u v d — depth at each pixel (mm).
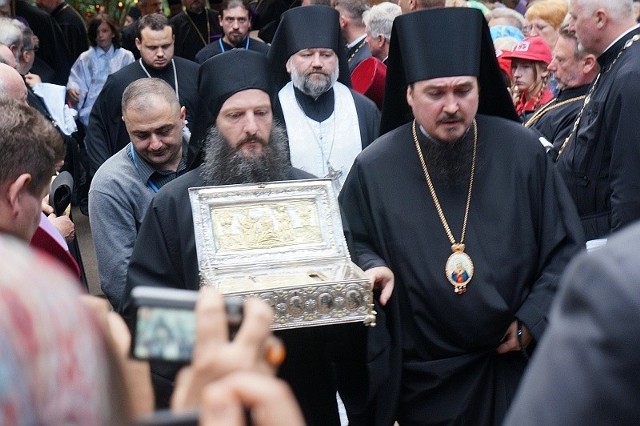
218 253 3203
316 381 3391
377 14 6777
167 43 7680
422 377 3525
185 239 3387
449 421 3508
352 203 3674
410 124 3699
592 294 1269
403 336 3535
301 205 3346
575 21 4492
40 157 2504
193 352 983
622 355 1233
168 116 4223
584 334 1266
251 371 936
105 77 10211
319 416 3400
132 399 772
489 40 3613
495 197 3539
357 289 3027
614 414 1239
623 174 4195
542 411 1286
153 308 1020
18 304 681
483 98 3754
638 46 4352
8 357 670
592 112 4410
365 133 5145
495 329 3463
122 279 4168
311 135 5070
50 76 9383
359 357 3410
